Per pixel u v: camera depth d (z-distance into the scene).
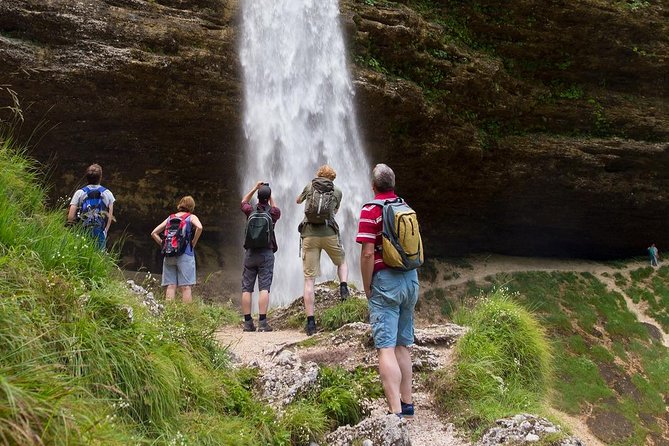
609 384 20.02
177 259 7.63
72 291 3.64
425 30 19.22
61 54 13.62
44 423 2.40
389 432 3.76
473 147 21.45
